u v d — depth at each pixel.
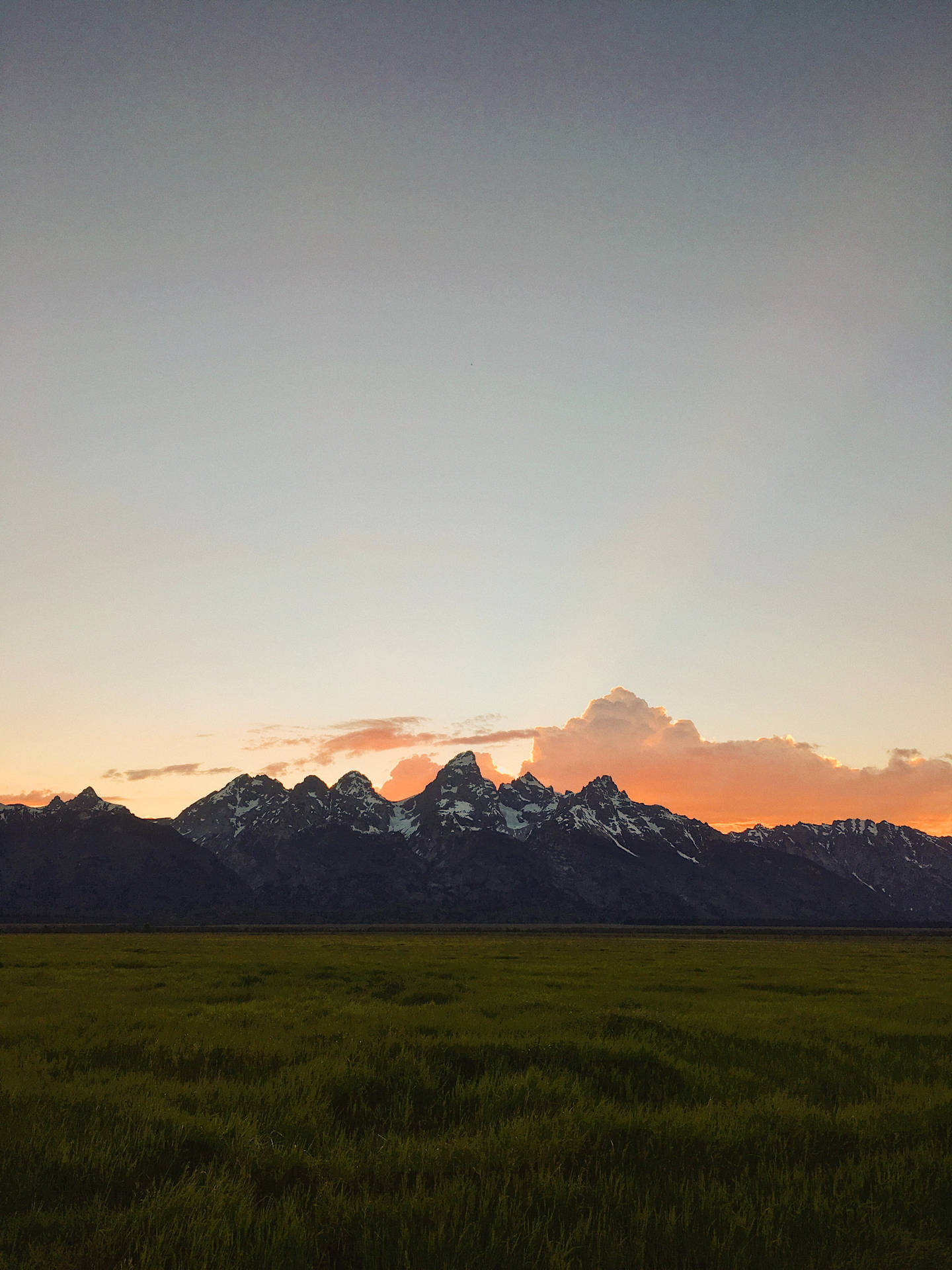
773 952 92.19
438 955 69.25
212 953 67.38
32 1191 10.48
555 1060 18.89
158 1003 30.28
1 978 40.22
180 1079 17.33
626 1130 13.34
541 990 37.22
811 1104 15.67
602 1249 8.98
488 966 54.00
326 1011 27.77
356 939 125.81
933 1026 26.94
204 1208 9.78
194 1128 12.81
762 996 37.38
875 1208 10.45
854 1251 9.32
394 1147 12.30
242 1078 17.23
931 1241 9.64
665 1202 10.57
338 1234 9.41
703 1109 14.64
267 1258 8.68
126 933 168.62
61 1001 30.00
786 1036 23.59
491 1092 15.80
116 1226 9.27
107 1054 19.75
